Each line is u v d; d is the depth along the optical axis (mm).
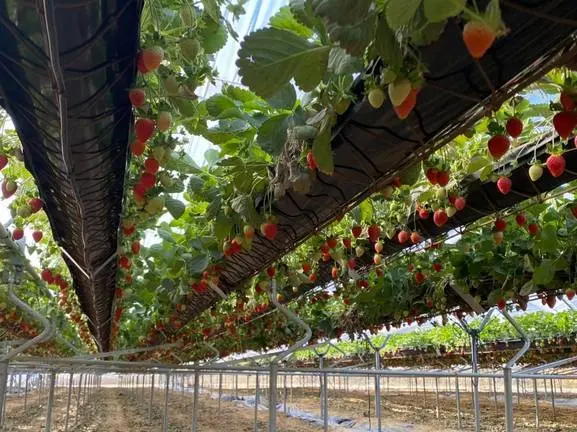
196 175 4836
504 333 16156
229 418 14945
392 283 8906
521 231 6430
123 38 2039
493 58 2082
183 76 2672
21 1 1739
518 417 15094
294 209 4160
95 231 4359
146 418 14820
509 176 4023
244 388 35531
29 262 7164
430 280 8461
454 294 8883
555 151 3250
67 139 2496
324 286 8523
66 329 17594
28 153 2898
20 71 2152
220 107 3717
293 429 12148
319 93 2729
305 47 2248
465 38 1379
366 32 1794
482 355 18422
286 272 6754
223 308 10633
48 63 2012
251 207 4035
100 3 1804
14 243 5965
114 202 3768
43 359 5594
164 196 4355
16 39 1943
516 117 2889
